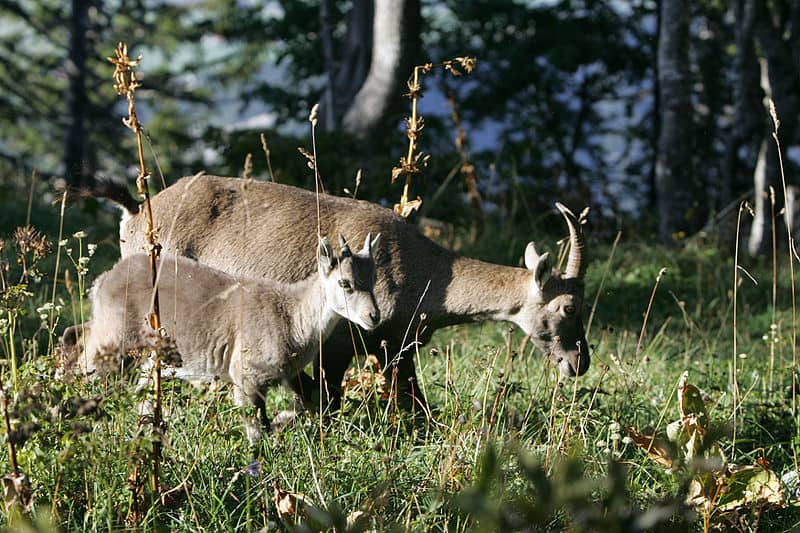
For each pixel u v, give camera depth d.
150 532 5.00
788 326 11.93
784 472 6.61
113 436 5.24
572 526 4.21
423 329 7.77
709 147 27.80
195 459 5.57
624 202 28.45
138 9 40.34
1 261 6.31
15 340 8.24
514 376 8.13
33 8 40.62
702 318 12.38
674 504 3.93
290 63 28.66
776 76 19.78
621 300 12.96
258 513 5.34
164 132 38.53
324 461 5.73
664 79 19.17
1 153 36.97
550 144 28.89
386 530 4.92
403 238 7.76
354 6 20.06
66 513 5.11
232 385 6.57
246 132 16.95
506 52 28.20
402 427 6.66
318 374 7.52
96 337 6.69
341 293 6.38
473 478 5.39
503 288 7.84
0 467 5.17
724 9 28.30
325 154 16.00
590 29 27.97
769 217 19.05
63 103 42.69
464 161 16.27
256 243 7.76
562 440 5.94
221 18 37.62
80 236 6.40
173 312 6.55
